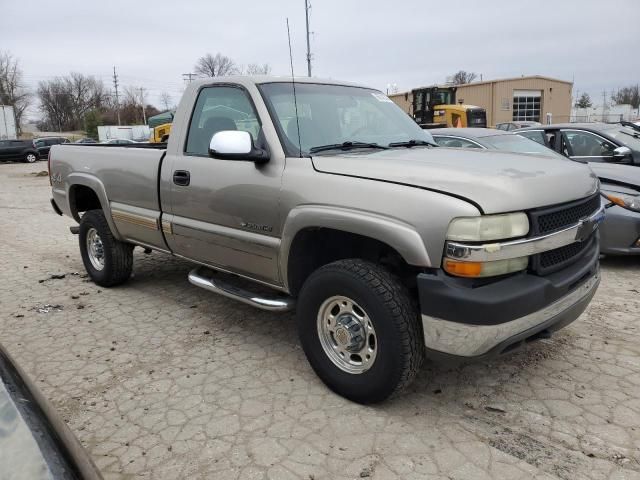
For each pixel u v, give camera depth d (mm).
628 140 7312
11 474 1271
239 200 3652
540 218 2830
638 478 2521
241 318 4707
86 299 5297
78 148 5566
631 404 3146
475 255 2627
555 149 7922
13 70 83188
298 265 3473
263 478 2582
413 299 2957
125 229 4984
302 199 3240
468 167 2986
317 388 3426
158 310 4938
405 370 2895
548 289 2840
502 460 2672
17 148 37062
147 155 4539
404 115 4516
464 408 3158
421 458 2699
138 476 2625
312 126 3695
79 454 1488
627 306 4699
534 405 3168
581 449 2746
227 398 3330
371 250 3312
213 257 4078
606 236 5758
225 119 3930
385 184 2924
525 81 40781
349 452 2760
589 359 3721
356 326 3105
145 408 3234
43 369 3779
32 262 6938
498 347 2752
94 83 103562
